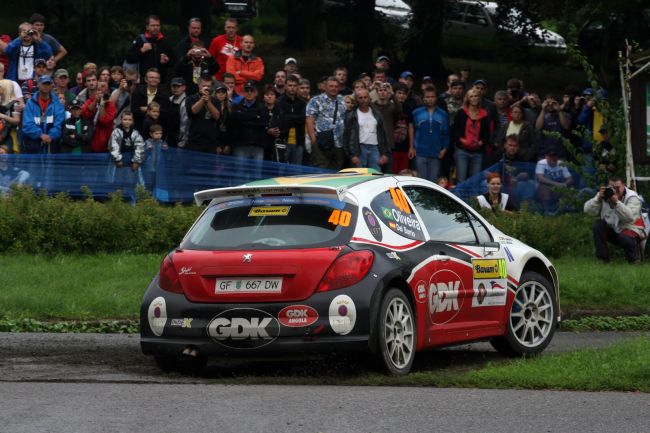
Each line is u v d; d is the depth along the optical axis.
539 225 41.94
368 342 19.38
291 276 19.52
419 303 20.80
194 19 46.09
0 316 28.91
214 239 20.48
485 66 92.56
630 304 33.56
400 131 44.97
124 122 40.97
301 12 82.62
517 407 17.02
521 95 47.59
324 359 21.09
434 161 45.31
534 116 46.88
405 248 21.00
